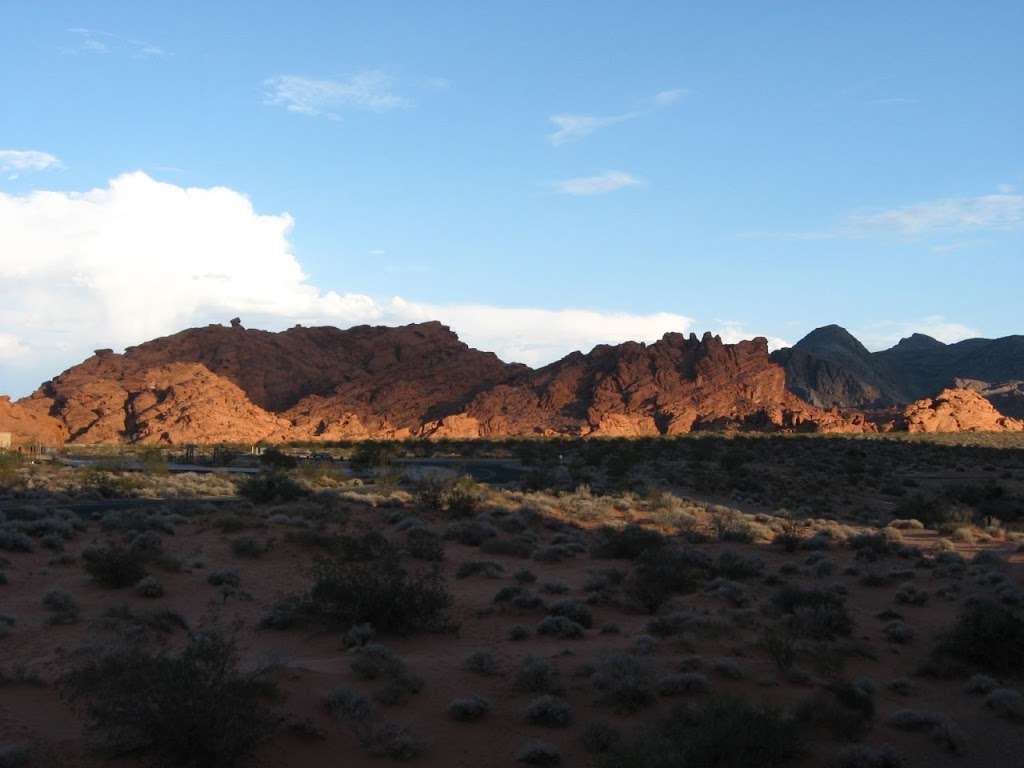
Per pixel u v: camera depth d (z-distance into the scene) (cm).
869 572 2923
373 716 1343
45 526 3027
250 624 1950
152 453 8638
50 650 1642
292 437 17538
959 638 1920
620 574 2580
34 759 1120
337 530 3372
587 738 1342
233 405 17838
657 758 1235
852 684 1622
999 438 15138
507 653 1780
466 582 2544
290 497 4666
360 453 9050
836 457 10562
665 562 2514
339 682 1488
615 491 6331
